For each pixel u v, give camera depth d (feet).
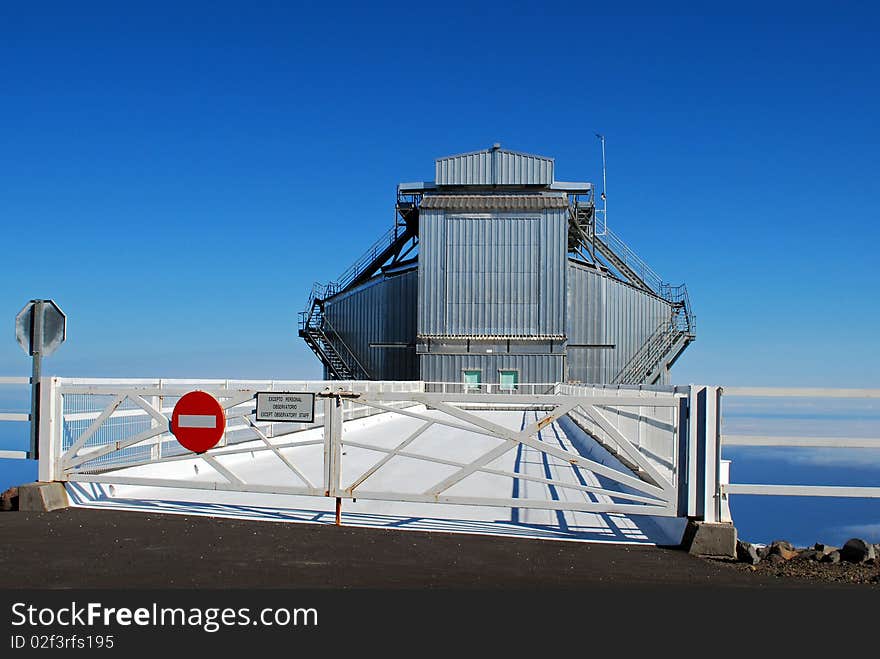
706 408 25.66
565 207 129.49
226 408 29.63
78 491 32.07
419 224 131.13
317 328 149.07
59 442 31.55
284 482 37.58
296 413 28.68
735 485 25.57
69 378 32.17
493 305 129.49
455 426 27.58
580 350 137.28
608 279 139.23
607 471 26.50
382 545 25.20
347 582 20.72
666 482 26.08
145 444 35.60
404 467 44.16
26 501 30.19
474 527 28.73
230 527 27.71
